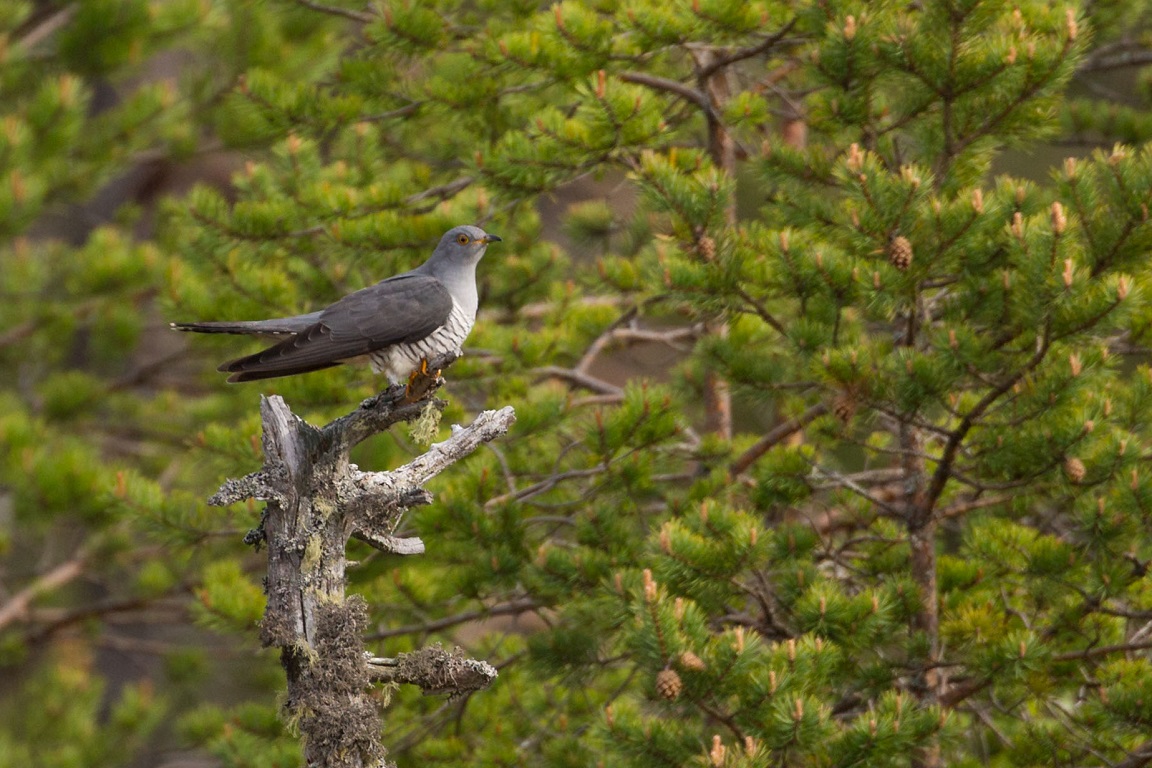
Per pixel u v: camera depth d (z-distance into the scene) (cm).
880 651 1166
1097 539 1083
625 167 1392
